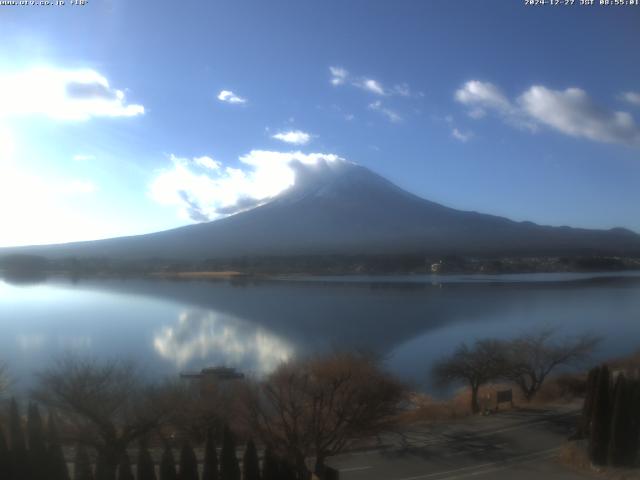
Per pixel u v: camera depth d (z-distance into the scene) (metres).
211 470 19.69
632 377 28.66
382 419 28.09
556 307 101.31
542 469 24.28
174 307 104.81
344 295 124.31
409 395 37.94
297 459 22.47
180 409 26.48
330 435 24.66
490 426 30.31
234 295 125.81
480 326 79.75
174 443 26.03
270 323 84.38
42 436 19.64
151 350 63.91
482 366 37.09
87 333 76.81
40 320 89.56
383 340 68.75
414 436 28.44
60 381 26.98
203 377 42.81
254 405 25.48
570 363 47.78
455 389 42.78
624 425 24.28
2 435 19.20
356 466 24.61
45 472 19.22
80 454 19.62
